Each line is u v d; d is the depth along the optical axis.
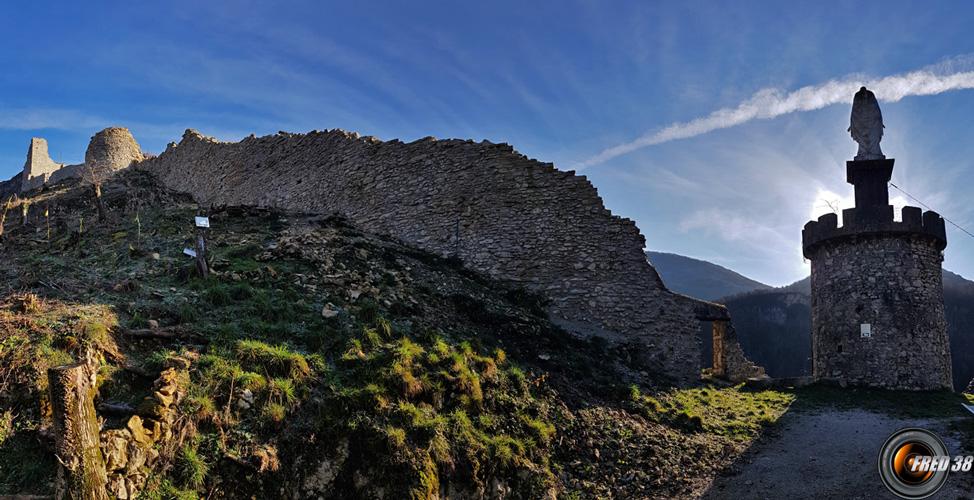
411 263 18.64
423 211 21.97
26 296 11.73
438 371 11.98
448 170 22.03
